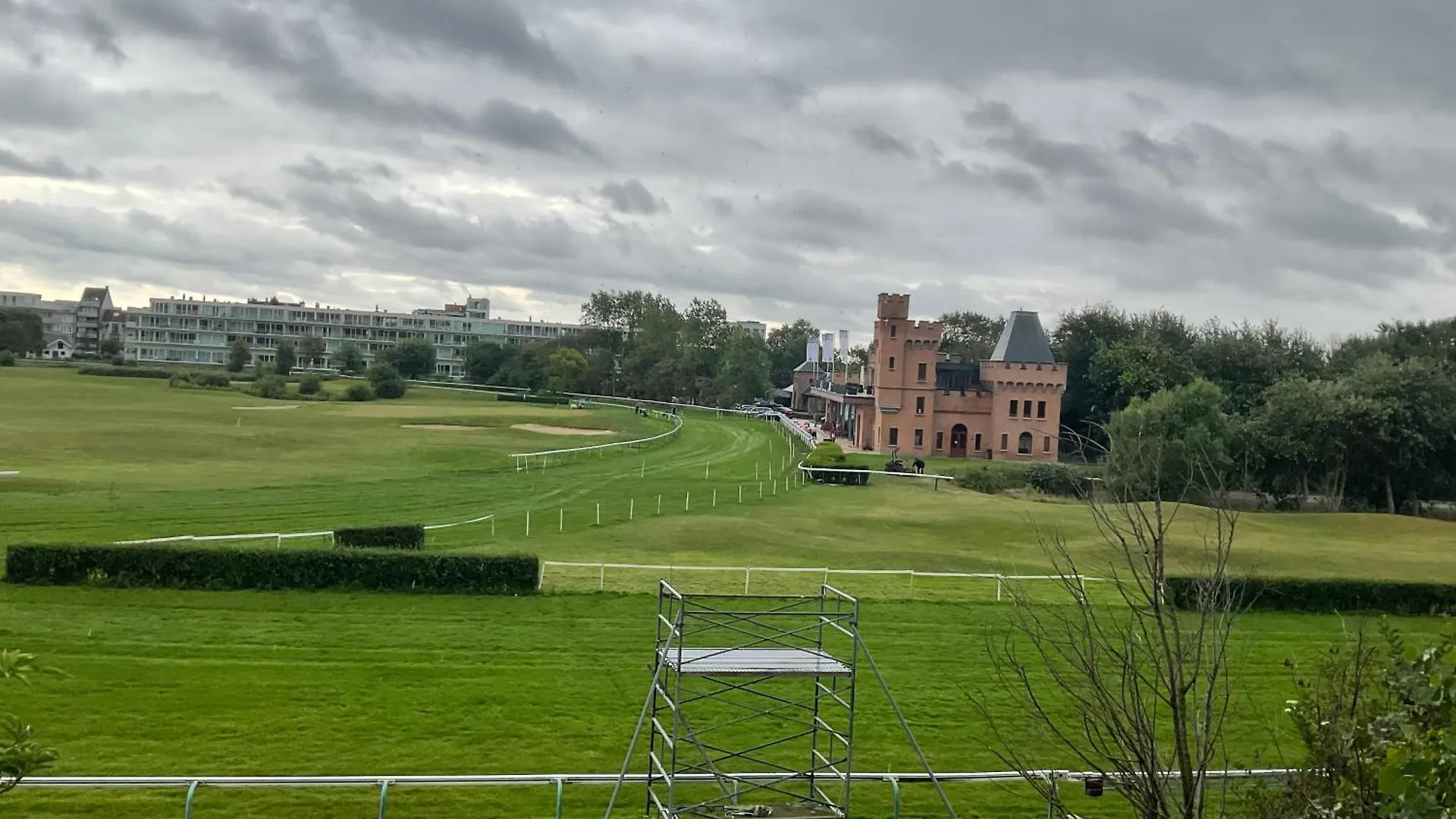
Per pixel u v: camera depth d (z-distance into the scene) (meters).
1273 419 94.75
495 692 29.50
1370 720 14.42
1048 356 121.31
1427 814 10.12
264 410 128.62
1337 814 14.09
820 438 124.31
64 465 72.44
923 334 119.69
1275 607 42.50
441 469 81.38
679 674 18.59
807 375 195.75
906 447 120.44
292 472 75.12
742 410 184.12
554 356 197.38
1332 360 130.12
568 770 24.72
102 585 37.19
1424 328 129.62
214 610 35.50
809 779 21.77
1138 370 123.31
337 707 27.83
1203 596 15.02
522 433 117.44
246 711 27.11
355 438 100.69
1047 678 32.72
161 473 71.12
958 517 68.06
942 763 26.30
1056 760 26.38
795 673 19.17
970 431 120.50
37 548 36.97
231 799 22.39
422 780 19.56
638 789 23.92
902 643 36.00
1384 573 54.38
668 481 80.38
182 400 139.25
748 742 26.98
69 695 27.22
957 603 41.69
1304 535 67.56
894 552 54.72
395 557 39.09
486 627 35.41
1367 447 91.69
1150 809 13.46
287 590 38.16
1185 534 62.25
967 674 32.94
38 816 21.03
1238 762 25.84
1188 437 72.38
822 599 21.42
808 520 64.50
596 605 38.78
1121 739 16.62
